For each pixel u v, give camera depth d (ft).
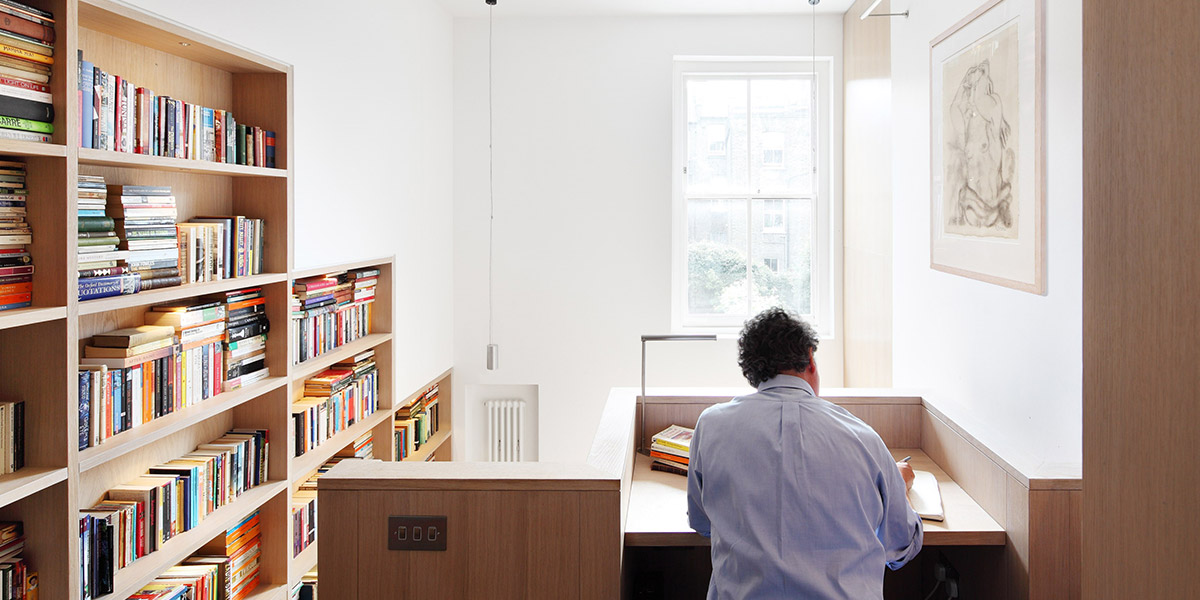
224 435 9.34
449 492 6.19
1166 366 3.79
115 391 6.99
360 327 12.46
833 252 16.05
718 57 16.20
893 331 12.27
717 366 16.44
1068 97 6.78
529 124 16.48
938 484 8.38
